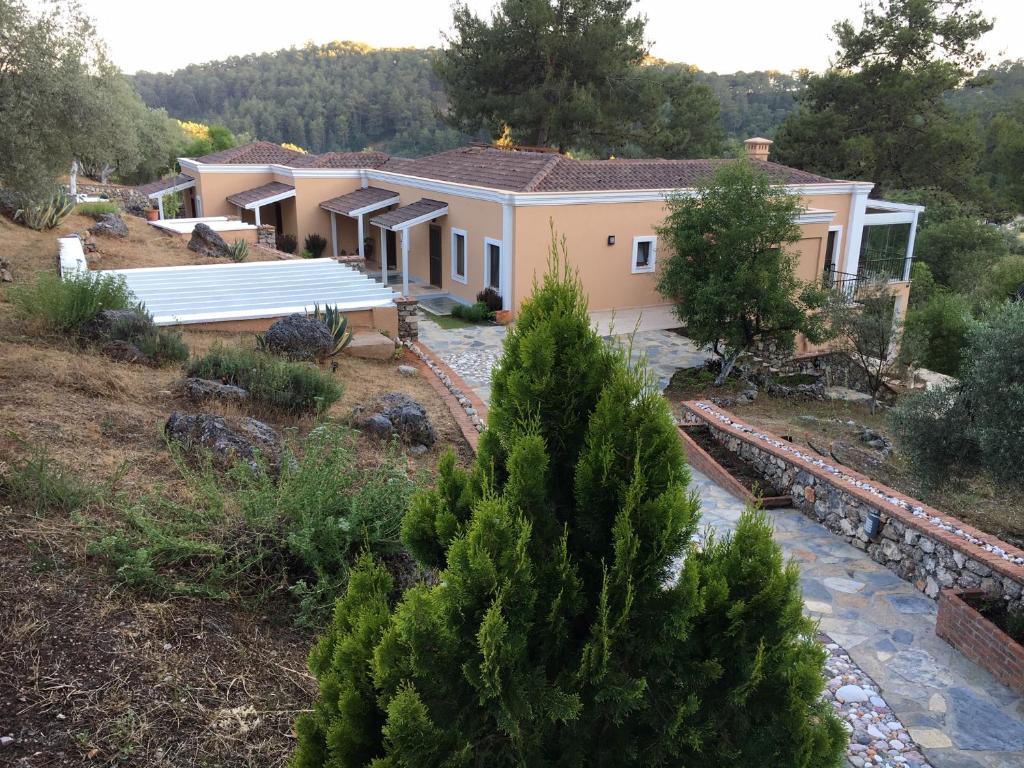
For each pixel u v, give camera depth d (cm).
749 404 1700
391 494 595
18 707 346
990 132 4584
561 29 3356
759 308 1662
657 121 3697
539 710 281
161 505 552
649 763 300
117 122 1283
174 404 817
